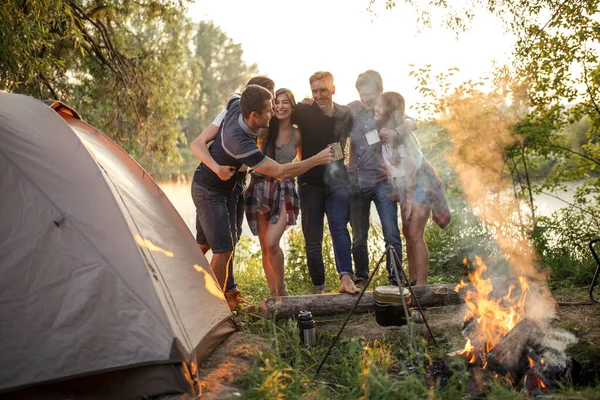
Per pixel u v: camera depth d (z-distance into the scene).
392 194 5.19
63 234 3.35
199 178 4.65
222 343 4.07
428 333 4.27
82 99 12.18
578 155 7.27
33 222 3.35
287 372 3.57
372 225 6.97
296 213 5.06
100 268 3.32
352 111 5.21
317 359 4.03
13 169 3.43
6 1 7.46
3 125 3.52
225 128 4.44
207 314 3.99
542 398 3.04
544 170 7.88
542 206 9.91
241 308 4.90
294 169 4.45
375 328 4.44
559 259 6.12
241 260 7.23
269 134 4.97
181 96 13.34
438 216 5.20
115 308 3.27
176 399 3.19
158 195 4.38
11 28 7.57
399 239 5.20
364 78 5.10
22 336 3.16
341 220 5.12
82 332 3.21
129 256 3.38
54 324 3.21
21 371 3.11
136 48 12.73
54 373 3.15
